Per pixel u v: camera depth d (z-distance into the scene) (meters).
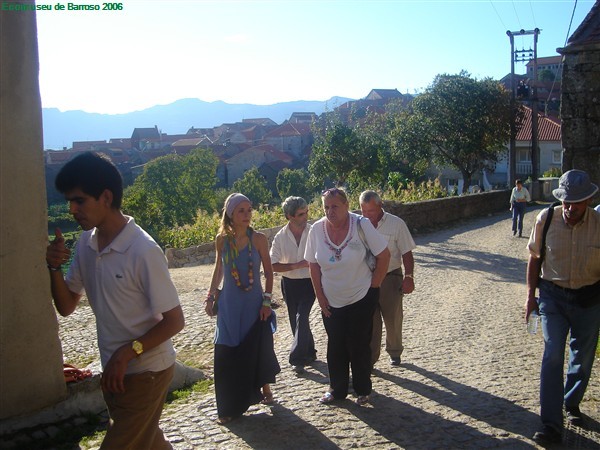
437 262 14.32
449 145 39.62
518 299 10.06
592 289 4.59
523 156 56.25
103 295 3.14
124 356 3.04
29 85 4.30
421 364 6.48
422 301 9.91
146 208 44.09
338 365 5.24
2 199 4.19
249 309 4.95
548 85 76.81
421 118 40.34
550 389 4.47
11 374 4.33
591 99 7.85
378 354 6.08
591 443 4.45
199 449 4.35
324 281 5.12
